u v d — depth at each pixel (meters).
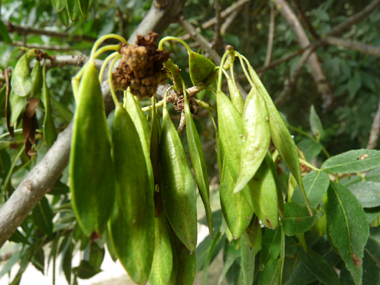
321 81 0.44
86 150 0.06
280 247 0.12
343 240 0.11
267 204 0.08
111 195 0.07
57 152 0.14
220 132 0.09
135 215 0.07
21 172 0.22
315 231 0.13
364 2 0.54
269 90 0.58
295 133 0.39
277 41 0.56
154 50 0.08
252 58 0.49
